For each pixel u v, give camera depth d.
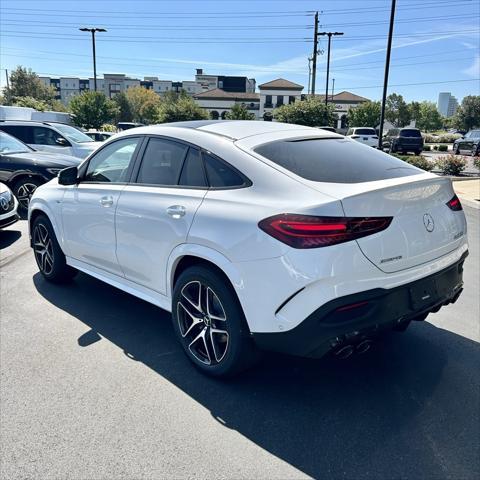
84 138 13.03
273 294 2.63
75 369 3.31
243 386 3.12
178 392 3.04
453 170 17.84
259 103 83.44
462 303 4.58
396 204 2.68
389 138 32.75
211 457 2.45
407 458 2.45
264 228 2.64
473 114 70.38
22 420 2.74
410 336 3.85
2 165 8.70
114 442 2.56
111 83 142.00
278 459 2.44
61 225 4.51
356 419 2.77
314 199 2.57
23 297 4.66
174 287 3.30
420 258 2.82
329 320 2.53
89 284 5.05
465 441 2.58
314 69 41.12
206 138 3.27
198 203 3.08
